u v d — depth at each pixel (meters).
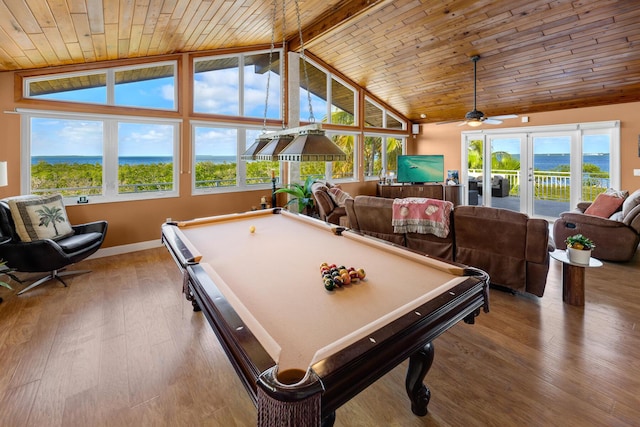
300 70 6.35
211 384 1.94
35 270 3.21
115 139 4.56
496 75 5.40
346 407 1.75
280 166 6.39
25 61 3.62
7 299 3.08
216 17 3.86
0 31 2.80
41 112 4.00
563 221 4.30
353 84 7.16
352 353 1.00
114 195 4.59
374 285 1.60
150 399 1.81
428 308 1.27
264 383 0.86
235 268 1.84
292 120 6.11
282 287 1.58
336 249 2.21
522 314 2.73
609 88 5.16
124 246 4.71
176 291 3.30
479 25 4.33
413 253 1.98
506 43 4.56
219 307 1.28
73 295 3.19
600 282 3.39
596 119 5.75
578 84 5.20
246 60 5.74
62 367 2.08
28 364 2.10
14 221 3.24
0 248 3.15
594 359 2.11
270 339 1.08
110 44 3.79
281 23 4.65
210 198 5.48
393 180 7.89
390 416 1.69
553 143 6.38
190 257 1.90
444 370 2.04
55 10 2.69
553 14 3.88
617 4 3.57
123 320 2.70
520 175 6.88
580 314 2.71
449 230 3.33
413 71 5.94
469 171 7.73
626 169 5.47
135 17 3.26
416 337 1.19
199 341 2.39
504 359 2.13
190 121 5.14
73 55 3.81
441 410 1.72
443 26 4.50
